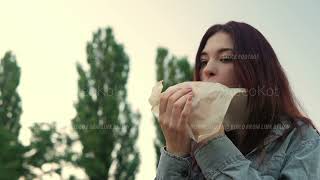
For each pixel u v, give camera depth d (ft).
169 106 8.30
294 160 8.25
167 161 8.59
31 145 58.80
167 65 66.74
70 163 63.36
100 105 71.10
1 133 57.47
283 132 8.66
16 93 75.66
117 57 72.64
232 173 8.02
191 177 8.61
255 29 9.32
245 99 8.71
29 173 59.06
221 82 8.92
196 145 8.55
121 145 70.95
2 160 57.21
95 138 69.21
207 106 8.23
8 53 76.18
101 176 68.59
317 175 8.16
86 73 71.87
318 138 8.58
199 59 9.51
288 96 9.19
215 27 9.39
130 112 72.13
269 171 8.38
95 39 73.15
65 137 63.10
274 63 9.21
